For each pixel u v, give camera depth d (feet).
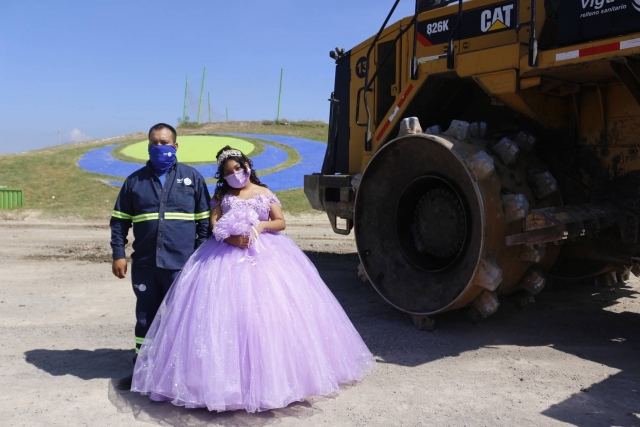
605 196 16.43
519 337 16.43
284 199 61.87
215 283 11.66
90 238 40.29
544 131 17.62
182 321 11.56
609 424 10.82
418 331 16.88
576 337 16.46
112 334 16.85
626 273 22.72
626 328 17.37
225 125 111.34
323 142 92.58
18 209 57.67
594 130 16.58
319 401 11.87
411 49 21.15
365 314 18.84
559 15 14.85
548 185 16.39
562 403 11.79
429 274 17.04
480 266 14.87
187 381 11.08
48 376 13.33
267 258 12.25
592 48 13.93
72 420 10.91
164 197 13.10
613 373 13.55
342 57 25.54
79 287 23.36
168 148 13.16
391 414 11.24
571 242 17.95
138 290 13.14
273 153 82.69
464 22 19.19
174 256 13.04
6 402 11.76
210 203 13.69
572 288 22.86
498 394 12.27
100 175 70.18
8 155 78.89
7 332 17.01
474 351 15.19
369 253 18.40
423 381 13.03
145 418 11.02
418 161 17.01
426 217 17.53
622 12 13.55
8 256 31.30
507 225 15.31
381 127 21.03
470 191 15.46
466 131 16.46
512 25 17.87
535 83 15.51
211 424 10.77
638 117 15.67
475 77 16.88
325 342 12.44
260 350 11.11
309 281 12.99
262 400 10.85
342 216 22.71
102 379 13.14
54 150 84.38
